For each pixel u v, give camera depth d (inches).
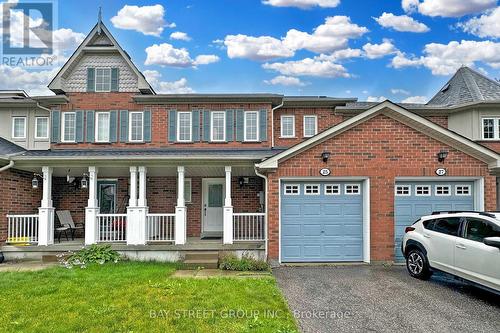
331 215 437.1
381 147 429.1
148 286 305.0
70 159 454.0
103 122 590.6
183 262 418.3
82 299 269.0
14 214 478.9
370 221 424.2
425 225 339.0
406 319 236.8
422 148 429.7
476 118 584.4
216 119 590.2
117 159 455.5
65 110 589.6
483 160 427.2
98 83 594.6
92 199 465.1
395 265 415.2
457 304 266.1
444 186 436.1
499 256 255.3
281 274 369.1
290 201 437.1
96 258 425.4
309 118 621.0
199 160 462.6
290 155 427.2
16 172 487.5
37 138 612.1
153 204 575.8
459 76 690.8
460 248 291.4
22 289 296.7
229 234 454.6
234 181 584.7
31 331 209.9
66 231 545.6
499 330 219.0
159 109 589.9
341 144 428.8
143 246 447.2
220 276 352.5
